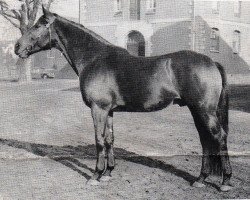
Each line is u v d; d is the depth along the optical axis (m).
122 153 7.47
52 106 13.89
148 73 5.02
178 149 7.86
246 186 5.26
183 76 4.86
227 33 22.98
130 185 5.37
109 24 23.91
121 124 10.84
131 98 5.14
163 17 22.47
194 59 4.90
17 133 9.67
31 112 12.81
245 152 7.38
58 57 29.22
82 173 6.04
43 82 22.98
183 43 21.94
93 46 5.43
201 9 21.69
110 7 23.78
